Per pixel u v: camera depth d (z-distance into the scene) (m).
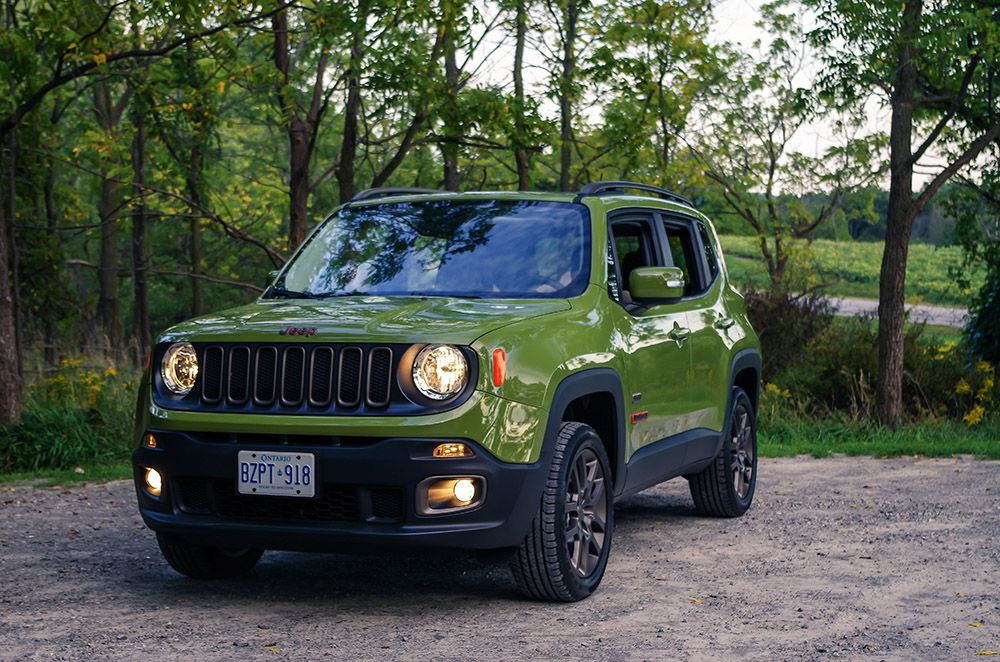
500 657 4.37
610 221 6.20
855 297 43.09
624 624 4.88
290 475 4.78
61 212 21.81
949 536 6.98
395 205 6.46
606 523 5.57
